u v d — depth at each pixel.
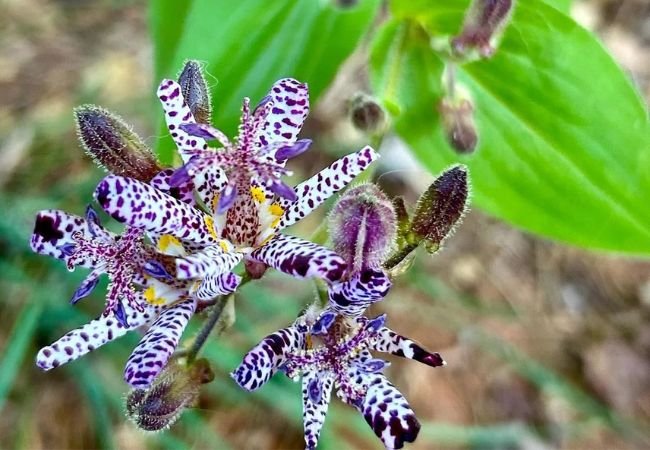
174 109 0.16
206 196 0.17
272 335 0.16
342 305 0.16
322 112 0.44
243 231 0.17
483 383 0.41
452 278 0.43
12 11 0.50
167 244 0.17
